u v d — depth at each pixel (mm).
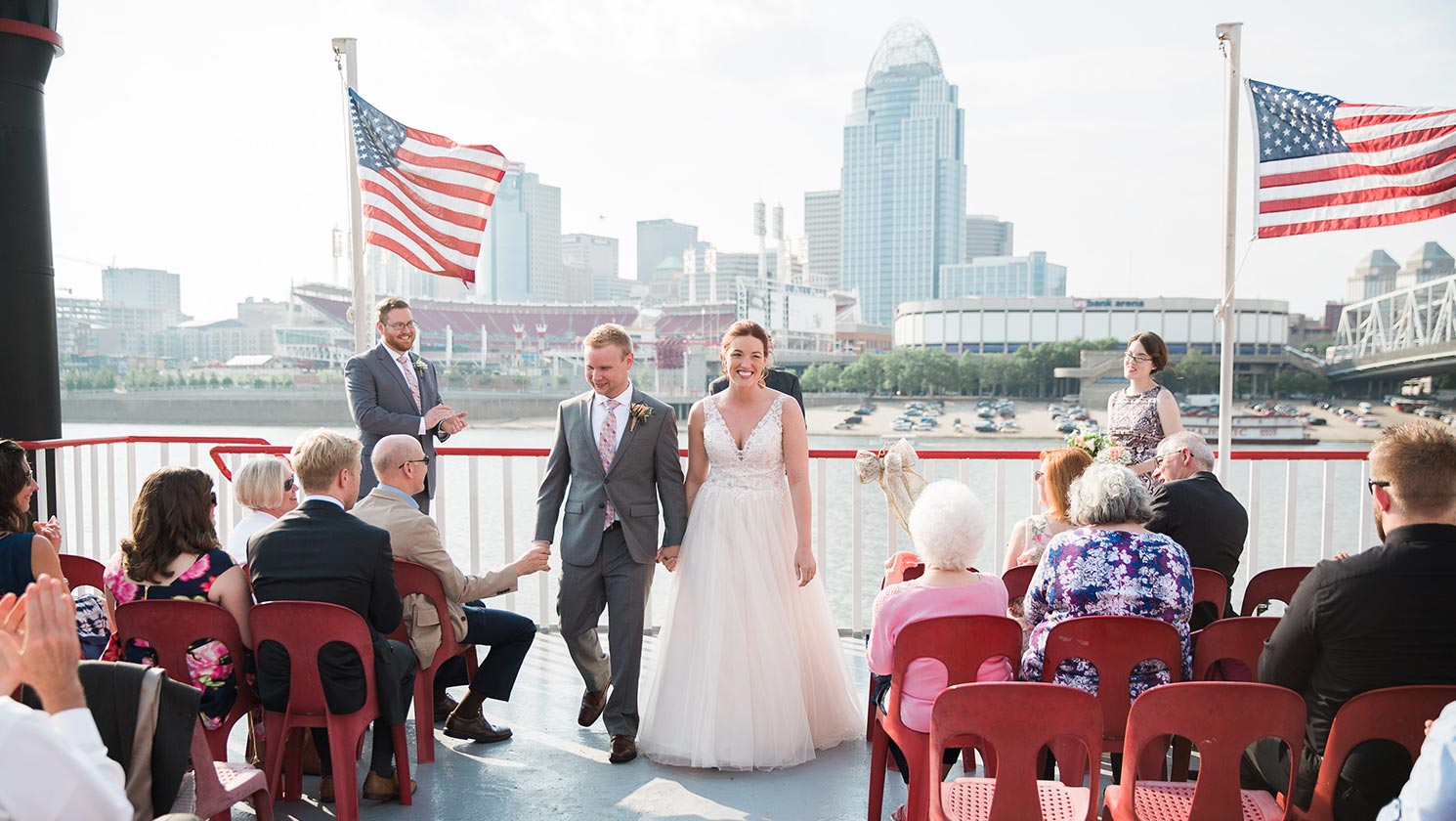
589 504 3840
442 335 131625
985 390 109688
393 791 3389
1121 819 2355
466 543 13773
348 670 2990
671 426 3855
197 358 143750
